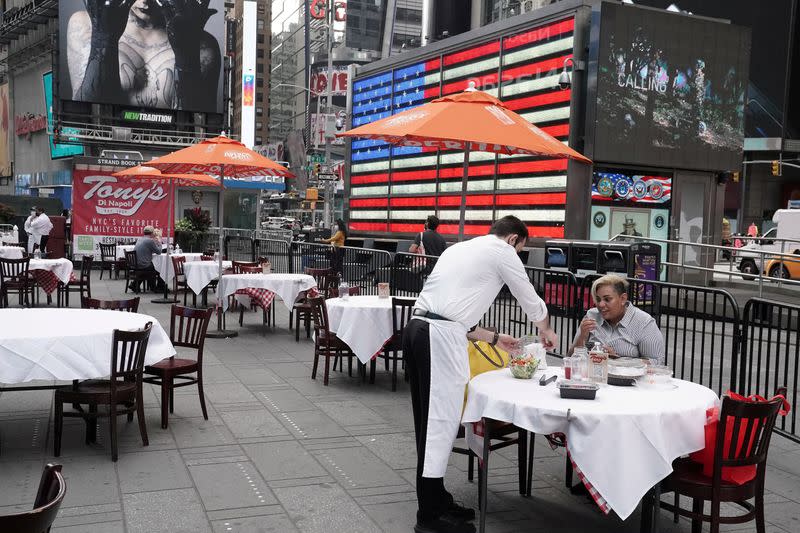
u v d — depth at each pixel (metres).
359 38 109.38
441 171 21.66
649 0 57.88
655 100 17.03
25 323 5.63
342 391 7.67
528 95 18.33
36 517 2.05
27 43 55.44
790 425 6.75
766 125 62.97
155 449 5.59
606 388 4.13
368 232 25.67
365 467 5.29
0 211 25.92
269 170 11.61
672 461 3.73
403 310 7.67
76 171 20.08
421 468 4.12
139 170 14.71
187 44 41.19
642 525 3.85
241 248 21.22
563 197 16.81
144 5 40.22
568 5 16.98
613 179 17.06
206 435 5.98
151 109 41.22
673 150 17.34
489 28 19.67
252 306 14.15
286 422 6.43
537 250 17.25
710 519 3.65
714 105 17.75
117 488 4.73
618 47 16.52
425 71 22.66
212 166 11.60
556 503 4.71
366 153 25.72
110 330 5.44
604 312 5.12
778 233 24.95
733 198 65.50
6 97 62.28
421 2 110.44
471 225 20.23
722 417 3.55
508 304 10.59
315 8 45.75
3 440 5.71
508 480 5.14
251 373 8.45
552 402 3.76
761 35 62.06
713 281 18.67
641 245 14.40
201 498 4.60
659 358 5.02
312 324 12.54
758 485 3.79
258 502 4.56
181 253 17.28
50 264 13.28
